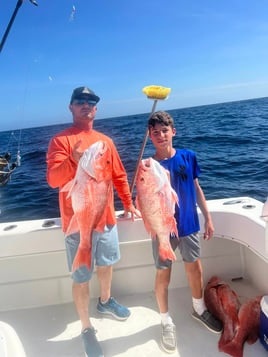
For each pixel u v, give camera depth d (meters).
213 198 6.20
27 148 14.97
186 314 2.21
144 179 1.86
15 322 2.22
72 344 1.99
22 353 1.18
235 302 2.13
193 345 1.91
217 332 2.01
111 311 2.19
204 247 2.50
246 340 1.89
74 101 1.90
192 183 2.01
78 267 1.76
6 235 2.17
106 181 1.79
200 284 2.06
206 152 10.94
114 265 2.43
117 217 2.37
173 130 2.03
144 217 1.91
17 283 2.33
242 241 2.20
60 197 1.89
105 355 1.87
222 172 8.03
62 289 2.40
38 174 9.40
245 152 10.17
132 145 13.34
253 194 6.17
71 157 1.76
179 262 2.51
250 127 16.55
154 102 1.98
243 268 2.58
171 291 2.50
